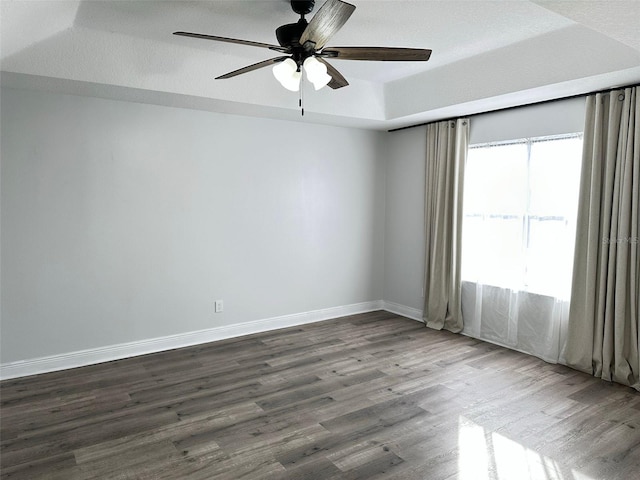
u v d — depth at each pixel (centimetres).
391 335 480
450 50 357
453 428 286
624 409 312
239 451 259
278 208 491
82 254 384
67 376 365
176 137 423
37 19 236
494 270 452
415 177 534
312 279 525
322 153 519
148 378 363
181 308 438
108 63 327
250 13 286
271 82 400
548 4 193
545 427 288
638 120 335
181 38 327
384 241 582
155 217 417
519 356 418
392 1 271
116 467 243
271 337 471
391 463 248
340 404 319
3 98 344
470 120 468
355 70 412
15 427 285
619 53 299
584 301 377
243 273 473
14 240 354
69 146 372
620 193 348
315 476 236
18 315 360
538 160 411
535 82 351
